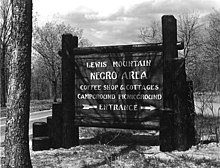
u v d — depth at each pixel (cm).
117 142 902
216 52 3419
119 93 807
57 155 754
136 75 792
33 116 2273
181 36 4041
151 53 778
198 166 604
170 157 684
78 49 851
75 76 859
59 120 852
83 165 645
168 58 755
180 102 738
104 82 825
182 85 741
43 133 868
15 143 510
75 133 862
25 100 521
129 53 800
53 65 4306
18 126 513
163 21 763
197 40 3881
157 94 769
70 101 851
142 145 845
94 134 1095
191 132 786
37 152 809
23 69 522
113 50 814
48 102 4491
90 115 835
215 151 729
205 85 1015
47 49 4306
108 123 812
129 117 793
